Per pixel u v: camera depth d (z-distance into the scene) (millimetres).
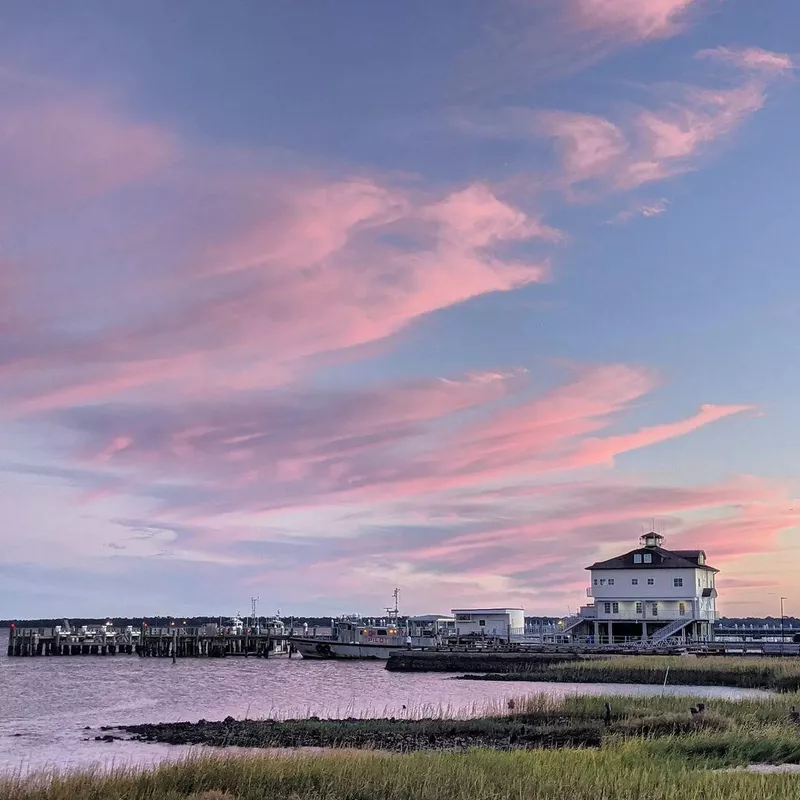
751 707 52375
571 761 33344
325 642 161375
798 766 35188
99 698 94062
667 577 135375
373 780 30484
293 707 77312
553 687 86750
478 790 28688
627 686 84938
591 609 146875
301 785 30875
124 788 30297
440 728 51000
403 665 125125
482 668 118000
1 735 58500
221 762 33531
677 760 34844
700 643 123750
